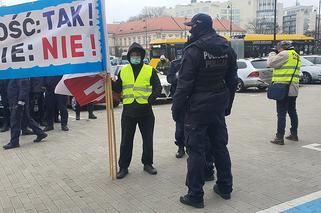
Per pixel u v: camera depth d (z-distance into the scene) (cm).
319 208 439
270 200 464
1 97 934
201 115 438
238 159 631
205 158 483
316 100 1417
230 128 895
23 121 866
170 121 1012
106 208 453
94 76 543
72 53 524
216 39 435
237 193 488
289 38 2953
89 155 685
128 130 552
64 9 518
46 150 732
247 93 1750
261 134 822
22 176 581
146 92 549
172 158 648
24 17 518
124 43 10569
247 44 2816
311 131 848
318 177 543
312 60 2259
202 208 445
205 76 433
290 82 699
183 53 439
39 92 949
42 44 523
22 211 453
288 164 602
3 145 791
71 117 1137
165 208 447
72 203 471
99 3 520
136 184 529
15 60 526
